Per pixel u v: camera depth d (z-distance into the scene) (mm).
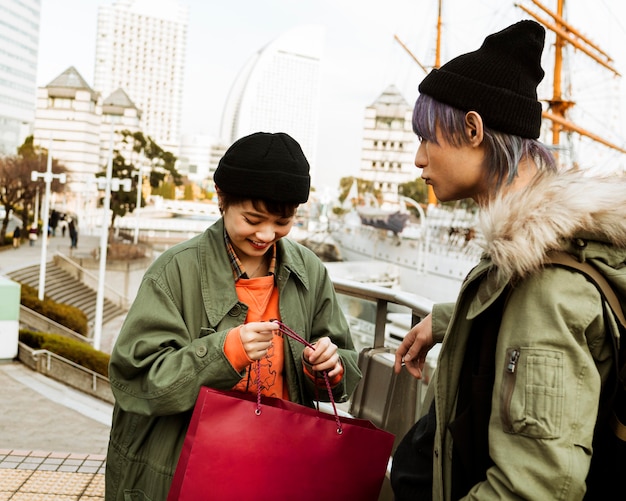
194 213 96562
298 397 1348
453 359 1024
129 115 106750
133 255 36188
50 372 7852
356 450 1145
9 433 4996
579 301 872
